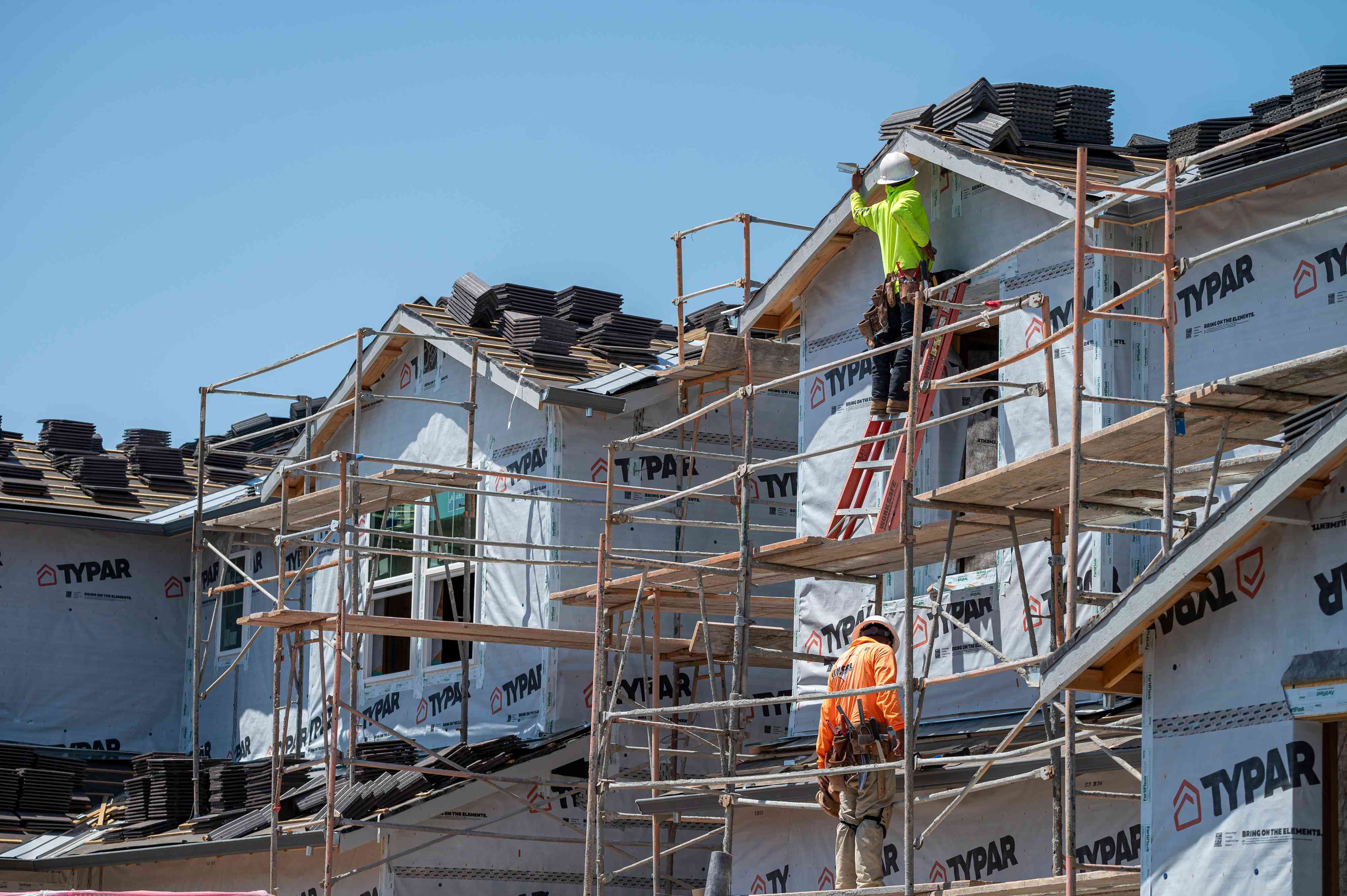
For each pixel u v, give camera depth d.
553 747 49.41
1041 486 29.05
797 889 40.91
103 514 72.81
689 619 54.00
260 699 68.19
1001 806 35.66
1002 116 41.50
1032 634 30.66
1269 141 33.97
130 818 60.19
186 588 74.62
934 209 42.50
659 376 52.47
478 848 48.56
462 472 47.09
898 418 40.31
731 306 63.12
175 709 73.19
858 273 45.38
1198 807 23.52
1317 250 33.00
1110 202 26.45
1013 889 26.20
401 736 46.41
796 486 55.59
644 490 40.72
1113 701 34.16
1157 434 25.92
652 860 41.41
